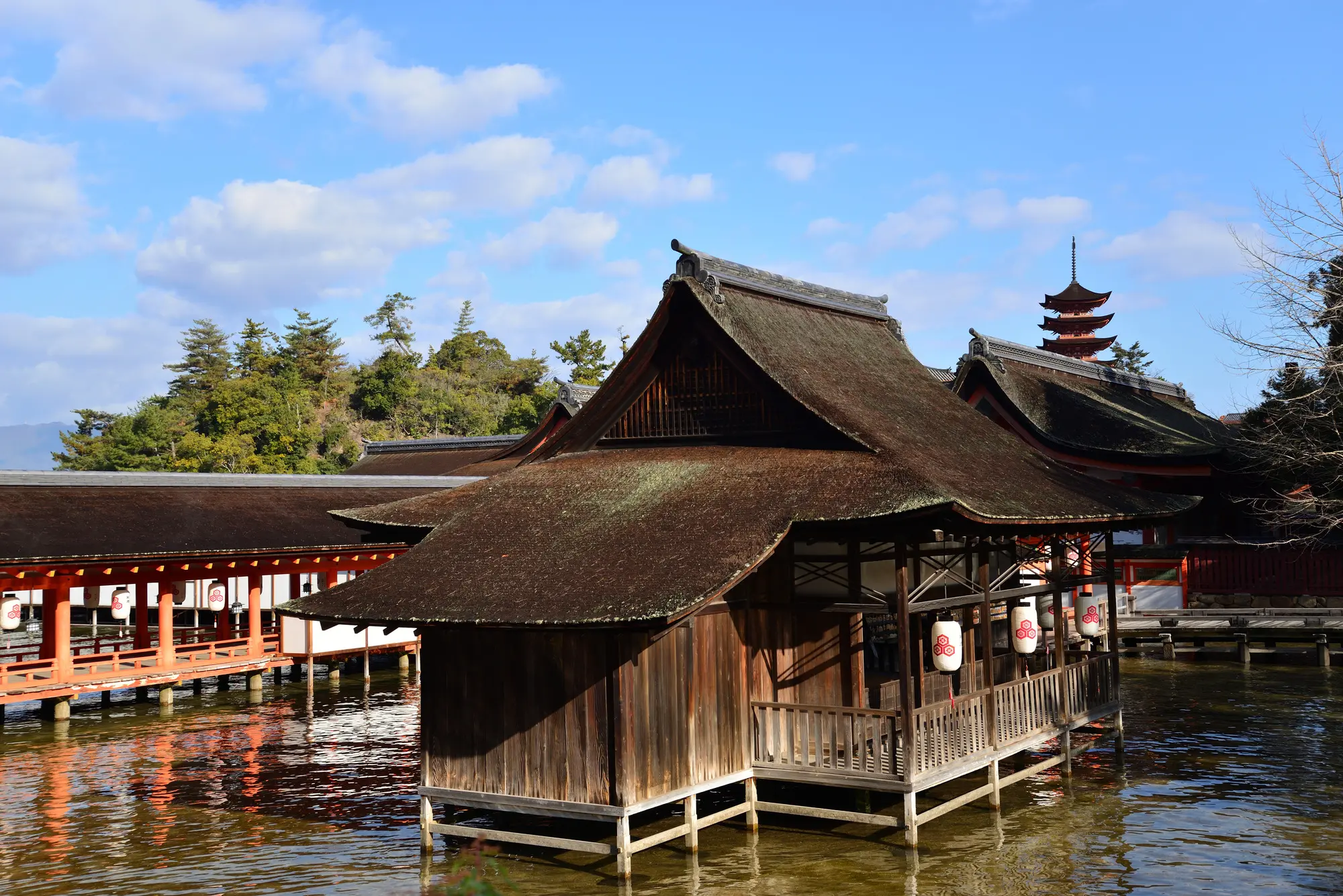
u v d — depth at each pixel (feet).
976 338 121.90
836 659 57.21
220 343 359.46
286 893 49.19
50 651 94.38
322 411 330.95
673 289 61.52
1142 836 55.72
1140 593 124.06
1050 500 61.67
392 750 79.66
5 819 62.23
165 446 290.15
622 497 56.49
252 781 70.69
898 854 52.85
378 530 64.28
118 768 75.20
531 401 306.55
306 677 116.47
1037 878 49.62
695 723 51.88
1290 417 104.99
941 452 61.67
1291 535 120.06
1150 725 82.17
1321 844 54.19
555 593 47.44
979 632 70.64
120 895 49.47
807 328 70.59
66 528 86.74
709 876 49.85
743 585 55.88
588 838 55.67
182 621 157.99
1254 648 114.52
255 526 99.55
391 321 384.47
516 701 50.67
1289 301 90.63
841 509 50.44
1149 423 125.90
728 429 61.52
